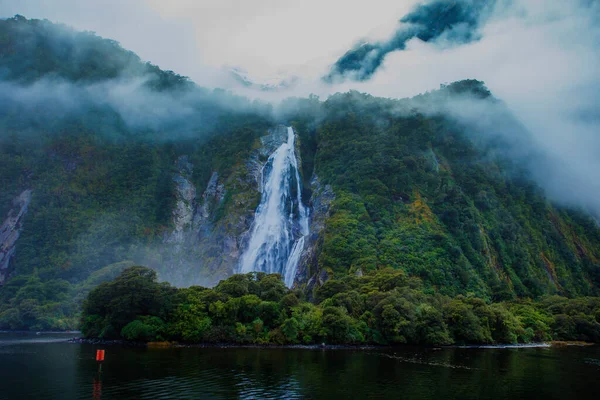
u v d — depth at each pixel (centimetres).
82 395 3956
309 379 4831
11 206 16225
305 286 12338
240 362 5869
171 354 6556
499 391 4500
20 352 6738
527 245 15762
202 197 18212
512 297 12450
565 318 10956
